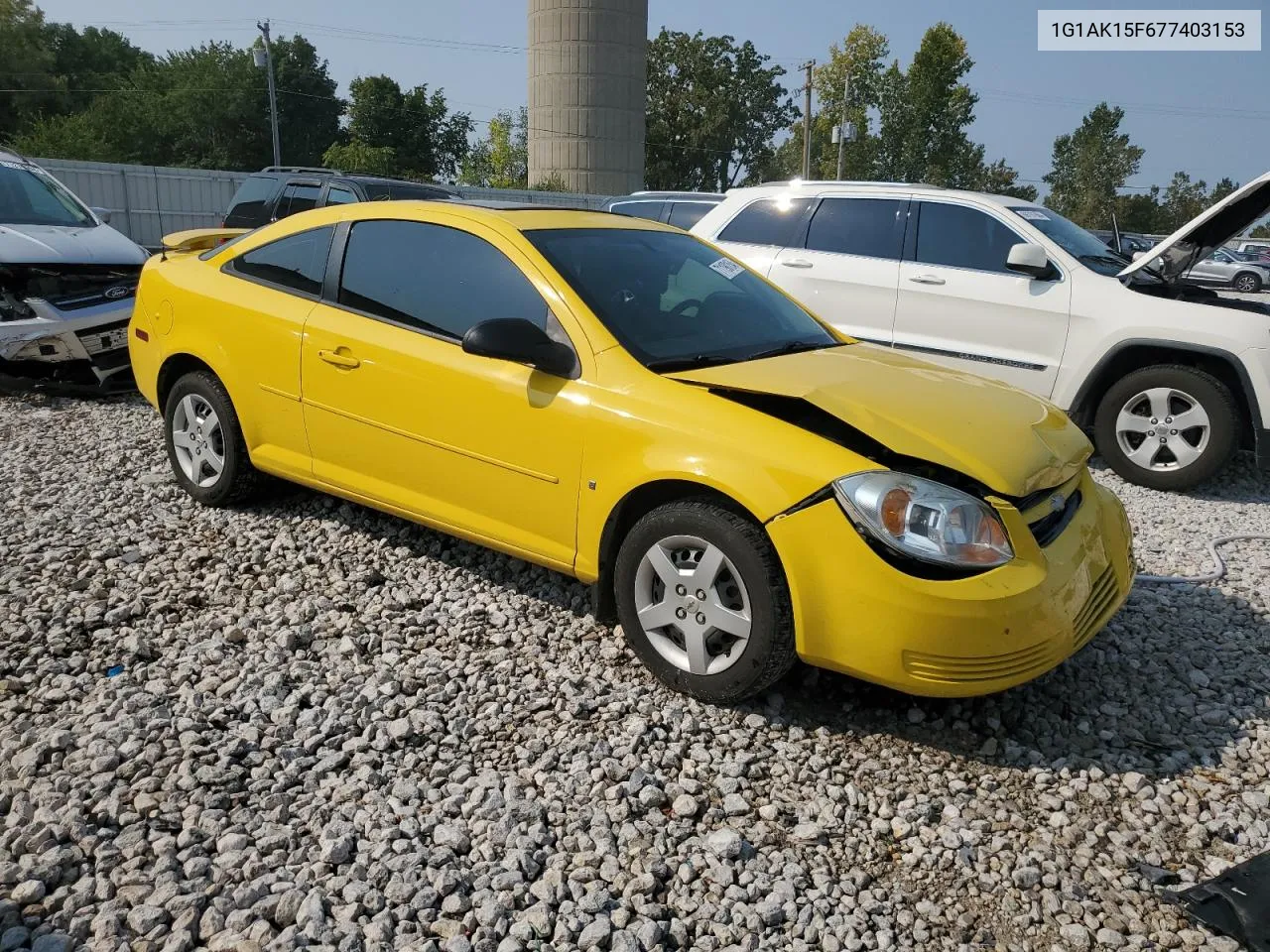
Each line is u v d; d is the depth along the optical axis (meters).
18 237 7.29
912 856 2.72
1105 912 2.54
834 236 7.61
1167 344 6.34
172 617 3.80
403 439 4.05
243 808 2.71
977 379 4.02
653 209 12.73
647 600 3.47
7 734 2.97
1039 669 3.12
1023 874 2.64
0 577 4.06
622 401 3.44
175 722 3.07
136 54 85.12
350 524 4.79
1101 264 6.98
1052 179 78.12
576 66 52.06
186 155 71.44
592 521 3.54
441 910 2.40
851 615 3.02
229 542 4.57
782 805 2.90
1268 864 2.69
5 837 2.54
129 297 7.70
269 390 4.48
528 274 3.81
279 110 72.06
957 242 7.12
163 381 5.04
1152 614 4.33
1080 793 3.05
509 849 2.62
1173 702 3.60
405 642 3.73
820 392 3.29
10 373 7.36
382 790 2.85
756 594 3.16
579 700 3.35
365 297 4.24
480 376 3.77
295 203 12.93
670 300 3.98
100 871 2.44
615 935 2.34
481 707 3.31
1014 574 3.04
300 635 3.69
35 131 54.44
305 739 3.07
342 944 2.25
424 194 13.00
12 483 5.27
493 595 4.14
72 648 3.54
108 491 5.19
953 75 61.38
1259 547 5.34
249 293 4.61
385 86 71.50
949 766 3.16
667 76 77.06
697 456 3.25
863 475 3.05
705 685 3.33
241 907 2.35
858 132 69.25
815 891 2.55
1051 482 3.29
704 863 2.63
